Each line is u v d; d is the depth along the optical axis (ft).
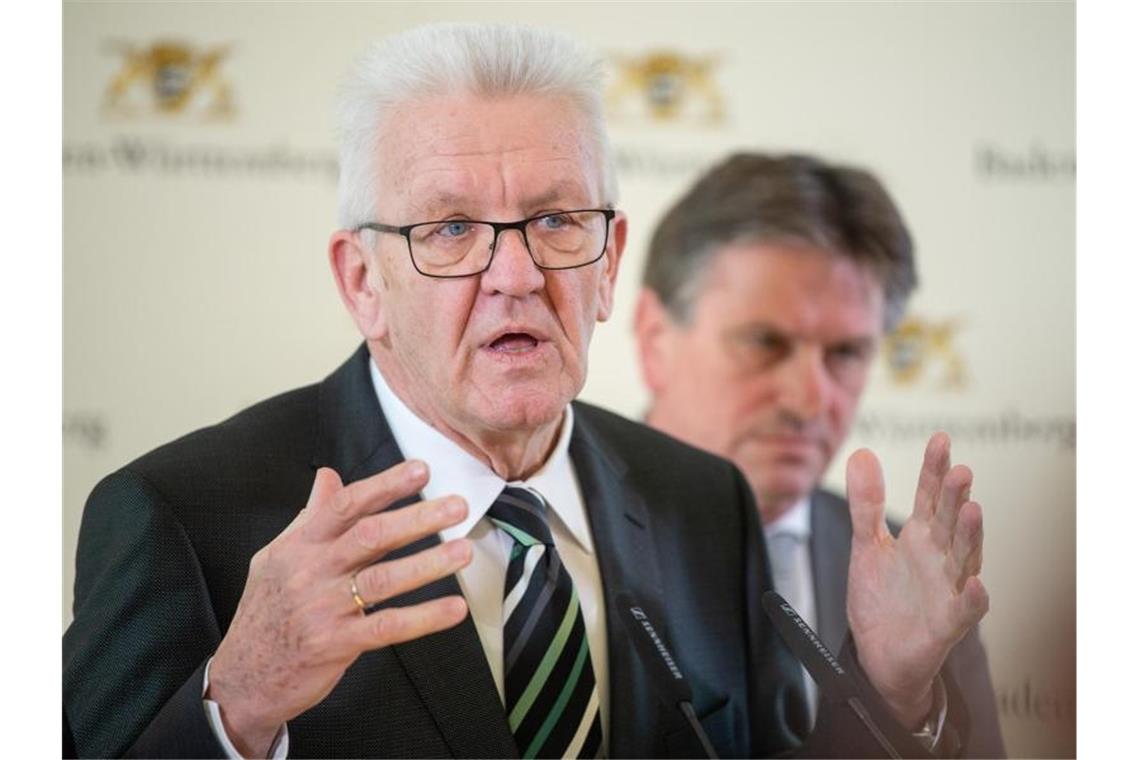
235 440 15.78
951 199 23.90
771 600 14.80
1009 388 23.98
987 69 23.82
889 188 23.82
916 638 14.84
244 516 15.14
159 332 22.15
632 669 15.66
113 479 15.20
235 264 22.31
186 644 14.39
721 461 18.42
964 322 23.98
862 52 23.68
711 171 23.54
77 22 21.89
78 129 21.93
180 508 14.92
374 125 15.20
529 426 14.84
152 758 12.92
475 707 14.70
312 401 16.51
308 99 22.34
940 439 14.82
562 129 15.06
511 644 15.20
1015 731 23.61
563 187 14.90
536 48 15.16
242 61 22.22
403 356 15.39
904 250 23.90
